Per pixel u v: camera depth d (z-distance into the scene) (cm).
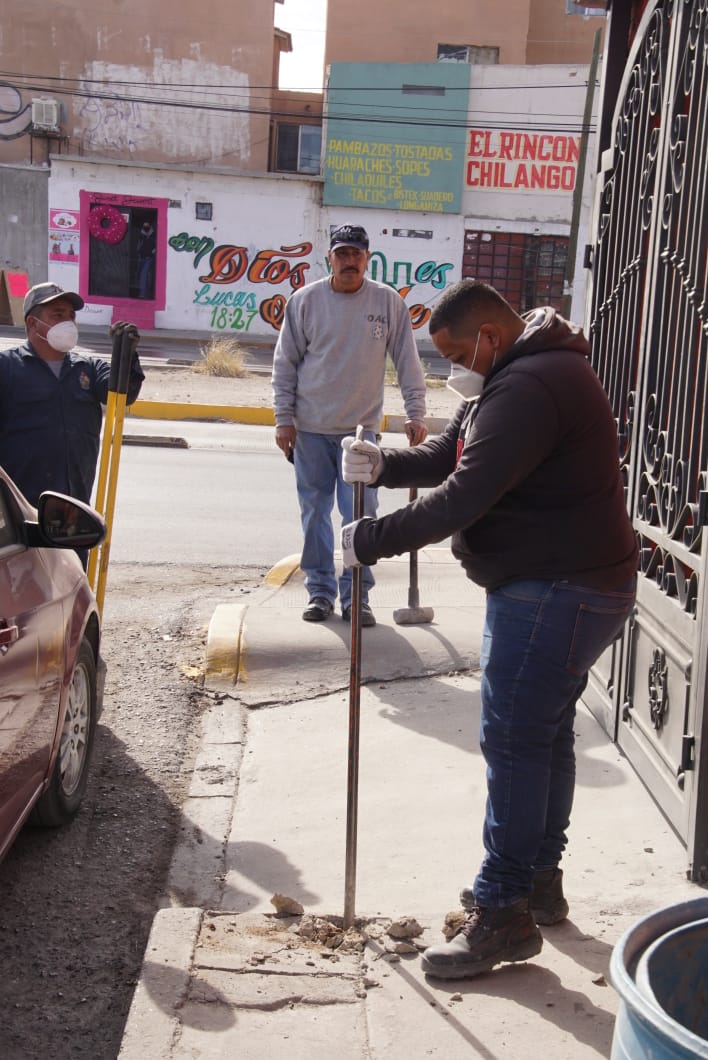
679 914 212
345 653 606
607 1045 280
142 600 744
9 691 334
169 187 3428
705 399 395
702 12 407
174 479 1241
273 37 3684
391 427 1831
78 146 3566
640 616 461
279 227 3472
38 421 527
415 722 527
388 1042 279
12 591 355
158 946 317
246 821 435
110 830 430
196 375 2277
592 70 2909
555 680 303
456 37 3797
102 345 2700
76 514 392
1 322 3142
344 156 3431
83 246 3441
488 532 305
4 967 337
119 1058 271
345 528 319
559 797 334
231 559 877
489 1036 283
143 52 3538
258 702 558
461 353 307
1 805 333
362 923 339
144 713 549
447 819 427
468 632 641
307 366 638
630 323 502
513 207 3462
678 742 403
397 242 3488
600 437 297
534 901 338
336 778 469
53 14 3488
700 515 368
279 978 306
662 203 449
